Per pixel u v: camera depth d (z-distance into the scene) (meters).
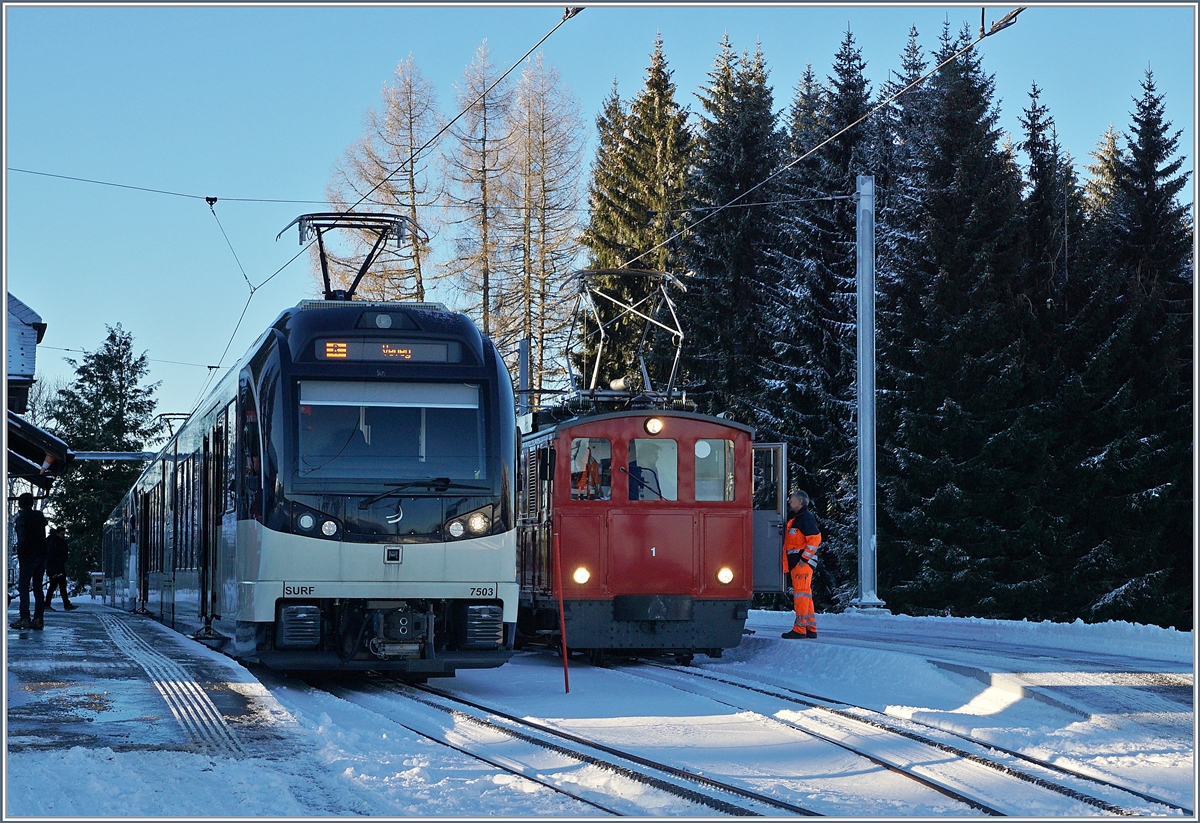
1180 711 10.85
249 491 12.84
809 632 17.69
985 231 38.88
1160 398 38.41
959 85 40.16
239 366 14.32
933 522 36.22
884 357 39.12
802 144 47.38
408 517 12.56
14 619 23.80
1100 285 39.03
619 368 50.12
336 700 12.14
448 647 12.81
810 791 7.96
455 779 8.04
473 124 50.72
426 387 12.92
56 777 7.63
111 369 79.81
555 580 16.34
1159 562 38.44
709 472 16.75
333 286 49.19
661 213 53.06
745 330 44.56
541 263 51.59
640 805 7.49
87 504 77.50
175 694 11.25
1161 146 42.16
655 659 17.86
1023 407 37.56
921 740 9.73
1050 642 17.69
